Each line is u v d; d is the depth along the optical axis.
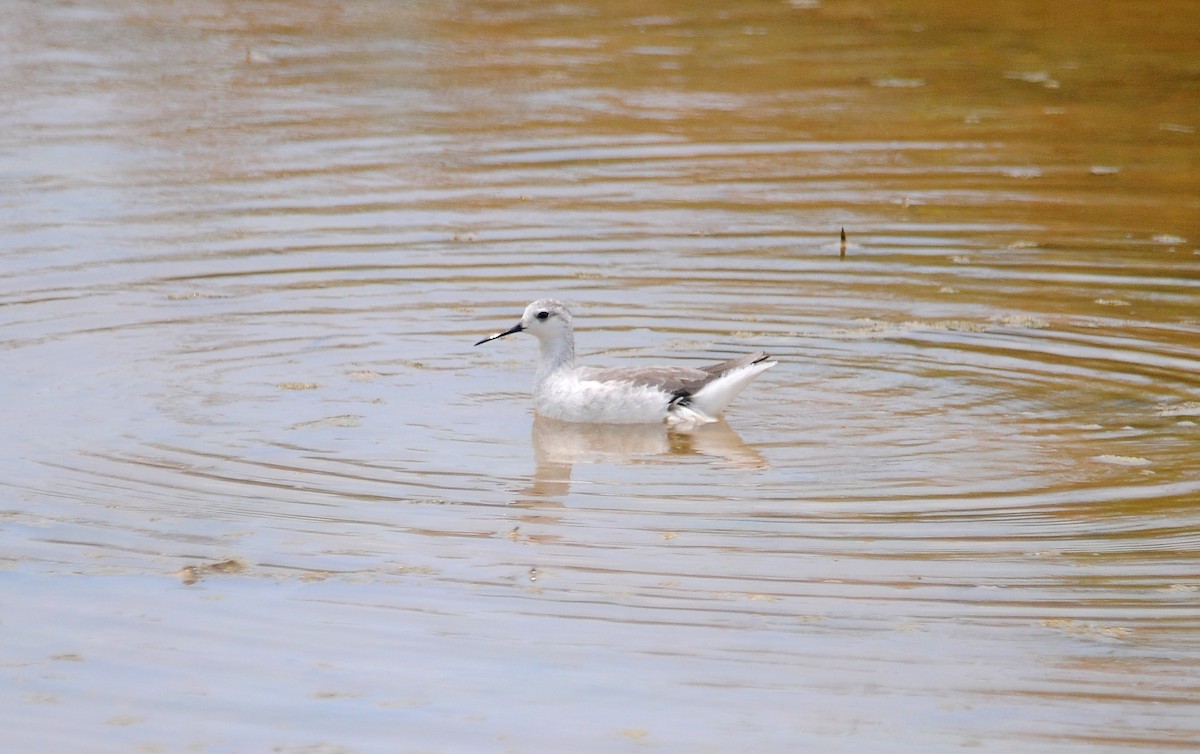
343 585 12.09
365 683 10.70
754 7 36.31
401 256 20.97
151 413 15.61
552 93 29.25
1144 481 13.98
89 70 30.30
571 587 12.07
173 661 10.99
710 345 17.80
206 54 31.81
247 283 19.83
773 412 15.95
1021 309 18.86
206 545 12.72
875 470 14.38
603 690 10.62
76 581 12.10
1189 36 33.09
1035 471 14.27
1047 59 31.53
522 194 23.72
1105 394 16.20
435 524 13.20
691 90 29.50
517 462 14.77
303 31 34.00
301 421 15.59
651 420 15.69
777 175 24.72
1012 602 11.75
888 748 9.91
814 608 11.72
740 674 10.79
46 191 23.34
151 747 9.98
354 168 24.89
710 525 13.20
